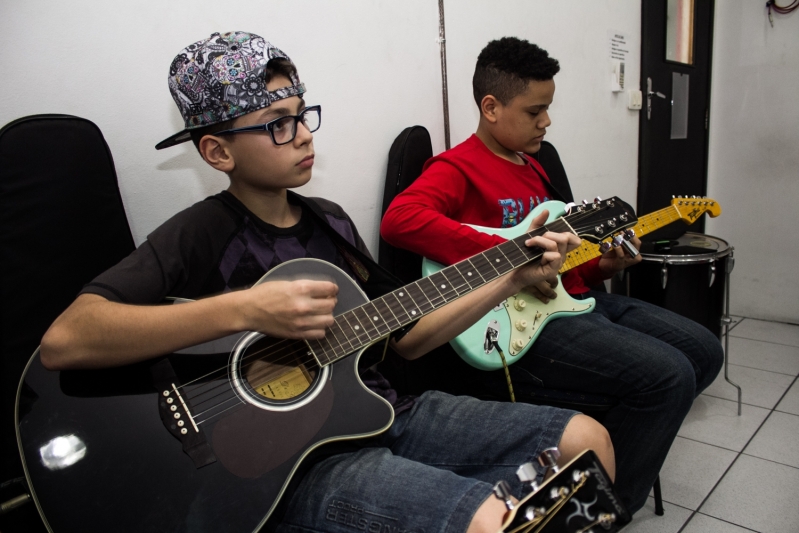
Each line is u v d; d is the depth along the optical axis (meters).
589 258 1.31
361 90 1.41
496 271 0.96
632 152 2.49
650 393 1.15
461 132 1.72
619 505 0.62
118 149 1.04
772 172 2.74
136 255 0.81
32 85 0.93
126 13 1.02
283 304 0.74
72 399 0.73
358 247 1.08
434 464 0.93
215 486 0.72
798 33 2.56
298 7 1.26
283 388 0.83
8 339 0.82
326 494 0.77
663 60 2.54
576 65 2.10
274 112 0.87
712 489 1.50
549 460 0.64
